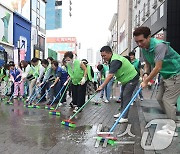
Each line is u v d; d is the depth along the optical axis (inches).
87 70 277.7
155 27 666.2
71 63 271.4
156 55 155.1
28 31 869.2
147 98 411.8
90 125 209.9
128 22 1200.8
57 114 260.7
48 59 359.3
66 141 162.2
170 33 552.1
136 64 308.5
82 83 268.1
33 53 918.4
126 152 140.9
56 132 185.2
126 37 1284.4
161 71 165.3
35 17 974.4
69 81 311.7
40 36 1027.9
